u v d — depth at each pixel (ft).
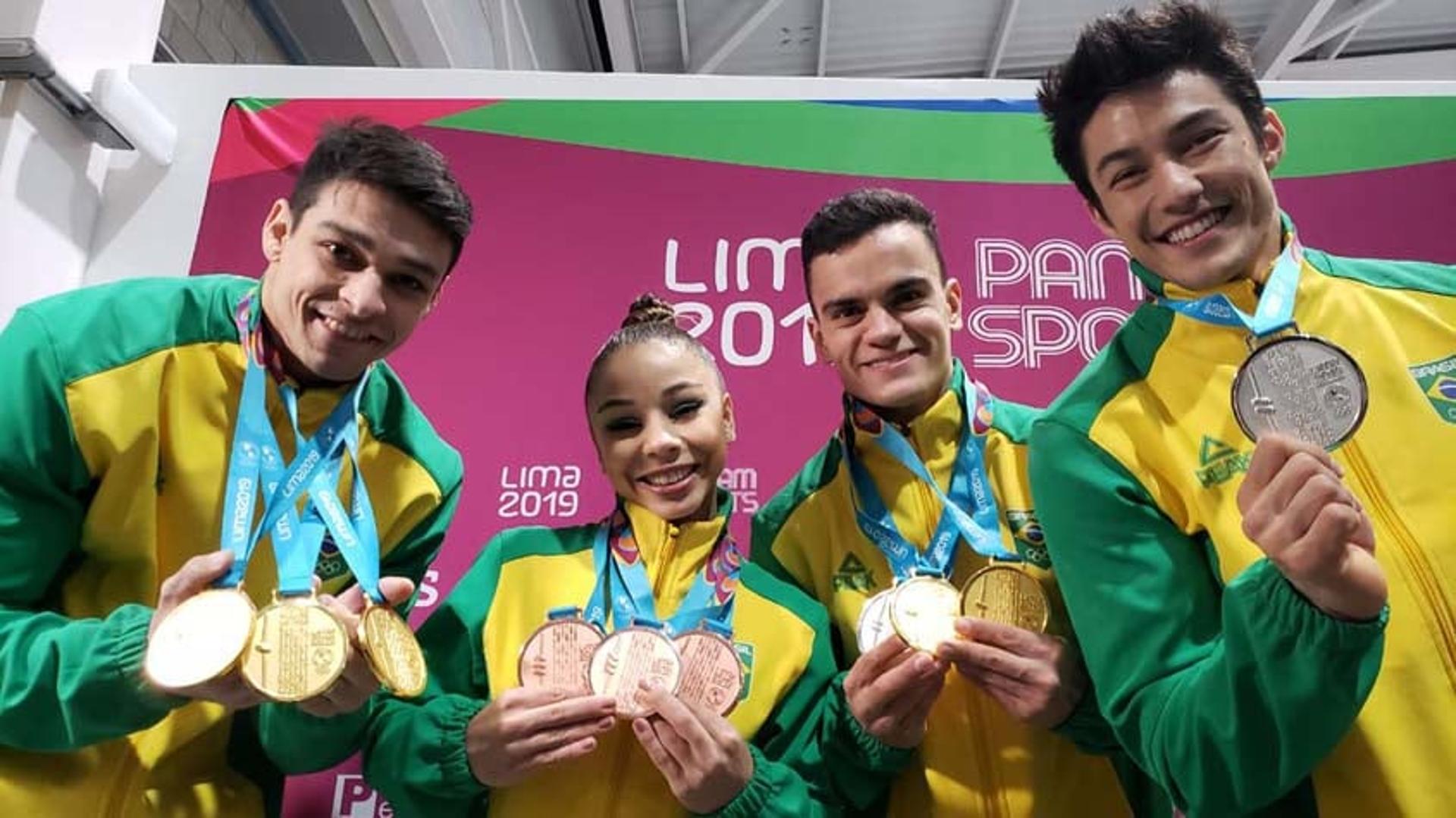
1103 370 4.21
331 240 4.30
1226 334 3.86
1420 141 6.51
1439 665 3.31
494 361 6.28
